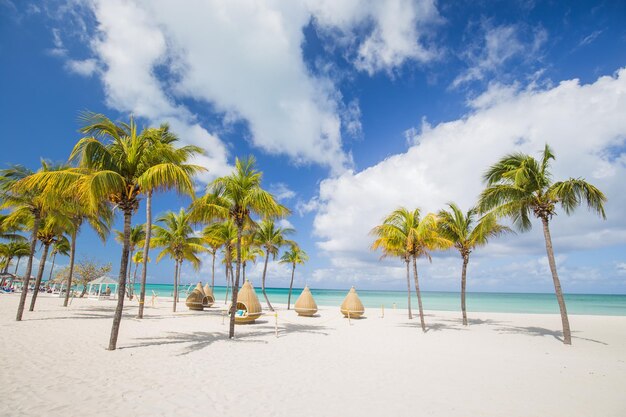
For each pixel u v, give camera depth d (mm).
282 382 7566
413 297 99562
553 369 9469
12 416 5090
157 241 24906
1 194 14492
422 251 18156
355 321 22281
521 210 16016
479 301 74938
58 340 11188
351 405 6234
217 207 13281
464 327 19375
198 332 14492
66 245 32562
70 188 9961
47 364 8172
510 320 23984
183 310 25781
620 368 9680
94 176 9039
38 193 14672
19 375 7168
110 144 10867
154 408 5730
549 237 14625
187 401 6141
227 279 36000
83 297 38844
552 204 14422
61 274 41094
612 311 42375
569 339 13680
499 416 5887
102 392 6414
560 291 14148
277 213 14188
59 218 17125
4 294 37000
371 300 75938
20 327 13461
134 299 38656
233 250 31266
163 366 8539
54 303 26625
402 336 15516
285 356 10344
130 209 10734
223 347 11336
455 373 8836
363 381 7863
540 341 14469
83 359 8852
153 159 11172
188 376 7754
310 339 13875
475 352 11891
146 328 15109
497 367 9625
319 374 8375
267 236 29234
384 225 17344
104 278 39625
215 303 38312
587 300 90062
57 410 5430
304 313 24484
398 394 6957
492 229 19828
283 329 16844
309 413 5773
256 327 17156
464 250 20641
